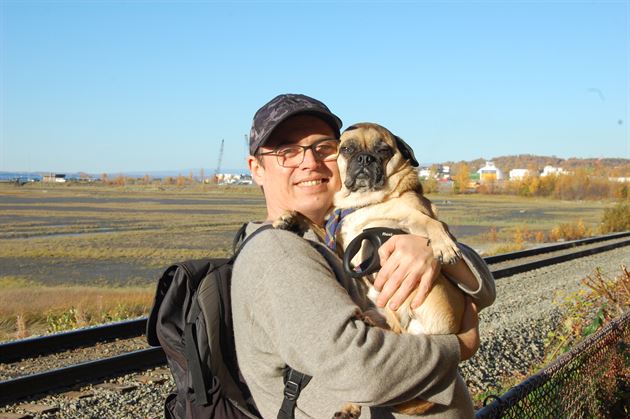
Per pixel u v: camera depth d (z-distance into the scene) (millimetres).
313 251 2508
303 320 2248
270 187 3141
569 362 4699
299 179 3080
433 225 3258
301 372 2318
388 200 3486
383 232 2721
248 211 67875
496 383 7711
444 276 2982
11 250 29391
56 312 13391
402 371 2250
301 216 3133
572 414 4727
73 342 9445
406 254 2588
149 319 2758
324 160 3111
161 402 7055
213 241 34812
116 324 10094
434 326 2869
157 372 8117
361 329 2242
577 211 79812
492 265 20594
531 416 3975
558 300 13234
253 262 2430
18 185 176500
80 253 28469
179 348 2604
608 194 132625
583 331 8234
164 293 2742
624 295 8703
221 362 2520
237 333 2486
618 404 5777
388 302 2791
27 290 17062
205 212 65375
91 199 97125
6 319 12828
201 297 2559
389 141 3670
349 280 2730
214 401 2508
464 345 2891
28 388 7109
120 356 8133
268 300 2336
